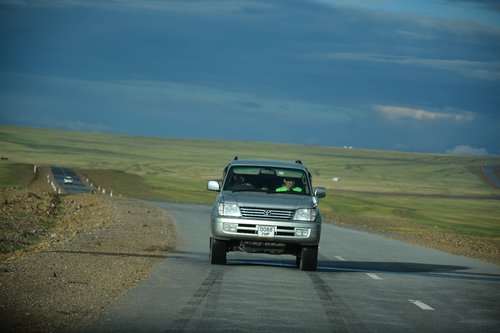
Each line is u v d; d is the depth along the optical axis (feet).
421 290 79.56
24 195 254.68
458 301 72.18
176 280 77.87
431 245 169.68
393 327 56.13
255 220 91.76
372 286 80.89
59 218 199.93
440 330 55.88
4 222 166.40
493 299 74.79
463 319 61.41
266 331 52.11
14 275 76.89
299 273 90.58
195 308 60.39
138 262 95.86
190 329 51.70
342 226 242.37
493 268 113.70
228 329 52.16
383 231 227.20
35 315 55.67
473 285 86.79
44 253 101.76
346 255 126.62
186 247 125.59
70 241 125.08
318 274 90.58
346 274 92.53
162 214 244.83
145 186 631.56
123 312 57.93
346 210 510.99
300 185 97.86
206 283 76.18
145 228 170.60
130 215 223.10
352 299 69.92
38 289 68.23
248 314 58.59
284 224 91.76
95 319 54.85
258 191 96.68
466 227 400.47
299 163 103.50
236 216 92.27
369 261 116.88
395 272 99.55
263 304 63.98
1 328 50.44
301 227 91.86
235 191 96.68
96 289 69.82
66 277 77.36
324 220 278.46
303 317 58.59
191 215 247.50
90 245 118.83
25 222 173.06
